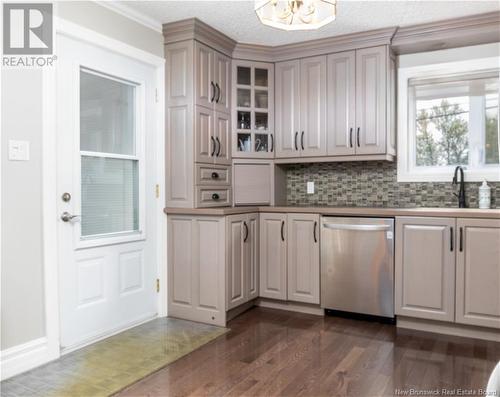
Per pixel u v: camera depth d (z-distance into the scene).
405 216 3.00
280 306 3.56
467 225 2.81
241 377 2.25
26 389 2.10
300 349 2.65
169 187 3.30
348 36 3.42
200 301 3.19
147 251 3.21
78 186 2.63
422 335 2.91
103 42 2.76
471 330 2.87
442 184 3.53
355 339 2.83
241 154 3.70
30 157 2.32
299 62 3.69
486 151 3.48
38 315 2.38
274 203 3.87
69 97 2.57
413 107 3.72
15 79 2.24
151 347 2.67
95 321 2.77
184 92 3.21
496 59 3.35
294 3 2.00
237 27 3.28
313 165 4.05
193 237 3.21
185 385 2.16
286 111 3.77
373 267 3.12
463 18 3.09
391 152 3.50
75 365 2.39
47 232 2.41
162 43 3.27
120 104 2.99
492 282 2.75
